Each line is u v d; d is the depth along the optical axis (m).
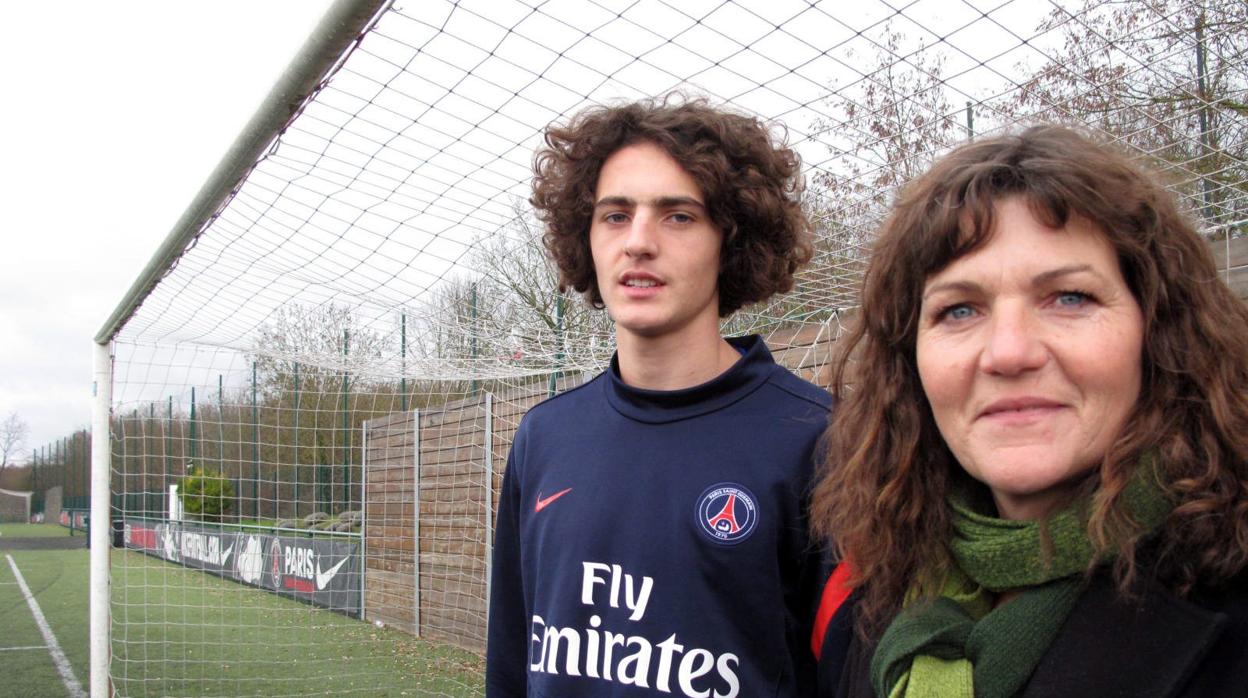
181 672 5.74
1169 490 0.83
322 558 7.29
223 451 6.46
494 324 4.70
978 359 0.91
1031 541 0.89
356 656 5.86
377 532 6.91
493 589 1.69
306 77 1.91
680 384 1.43
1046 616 0.88
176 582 7.05
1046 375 0.87
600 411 1.50
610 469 1.40
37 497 42.31
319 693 5.09
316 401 6.54
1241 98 2.32
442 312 4.71
